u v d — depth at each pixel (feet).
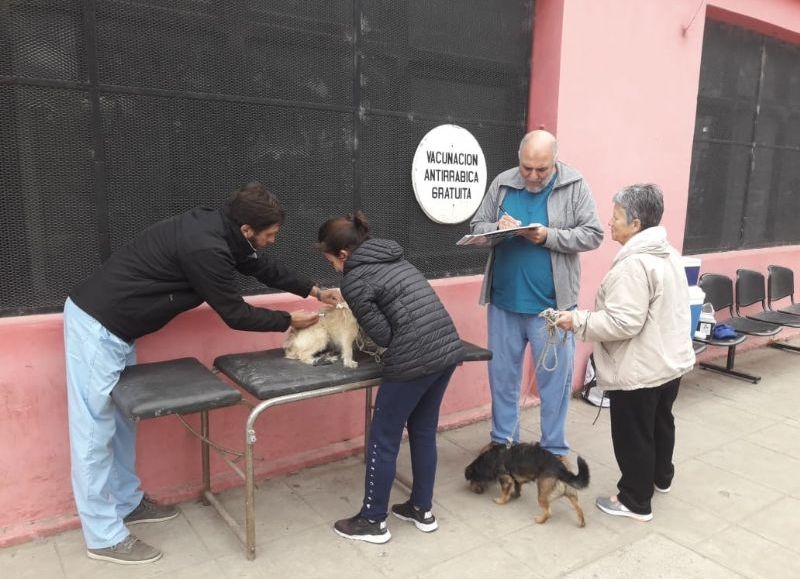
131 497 9.36
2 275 8.41
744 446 12.75
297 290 9.84
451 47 12.39
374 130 11.53
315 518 9.70
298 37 10.37
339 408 11.75
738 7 16.87
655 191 8.83
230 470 10.62
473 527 9.52
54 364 8.73
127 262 8.03
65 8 8.34
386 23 11.39
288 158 10.56
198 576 8.21
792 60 20.15
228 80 9.77
